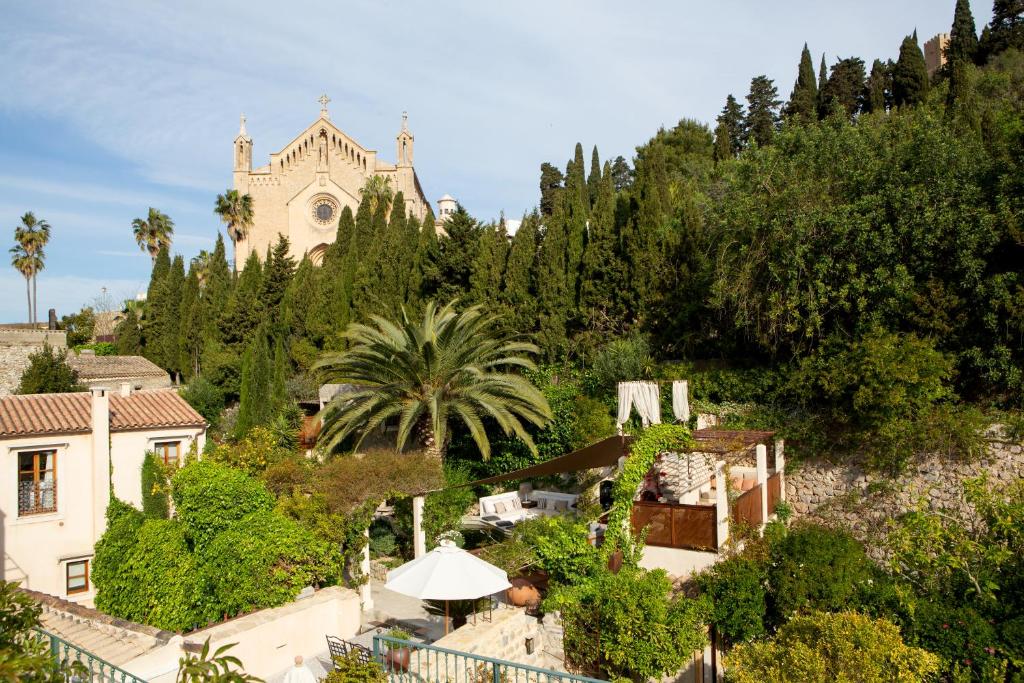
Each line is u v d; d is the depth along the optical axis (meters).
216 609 15.00
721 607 12.92
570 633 12.38
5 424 20.38
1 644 4.54
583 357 27.22
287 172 63.50
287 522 16.45
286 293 42.84
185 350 49.09
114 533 17.70
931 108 36.94
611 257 27.89
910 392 18.42
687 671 14.16
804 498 20.25
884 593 12.62
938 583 13.12
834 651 10.30
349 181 62.97
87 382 36.94
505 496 24.42
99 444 21.53
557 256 28.83
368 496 17.12
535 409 25.36
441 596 10.79
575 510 22.78
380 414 23.48
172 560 15.05
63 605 13.87
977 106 33.22
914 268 19.31
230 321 43.78
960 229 18.05
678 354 25.95
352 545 17.30
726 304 23.52
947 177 19.38
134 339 54.34
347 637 15.03
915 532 13.92
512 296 29.77
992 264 18.34
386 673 9.64
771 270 21.16
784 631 11.42
